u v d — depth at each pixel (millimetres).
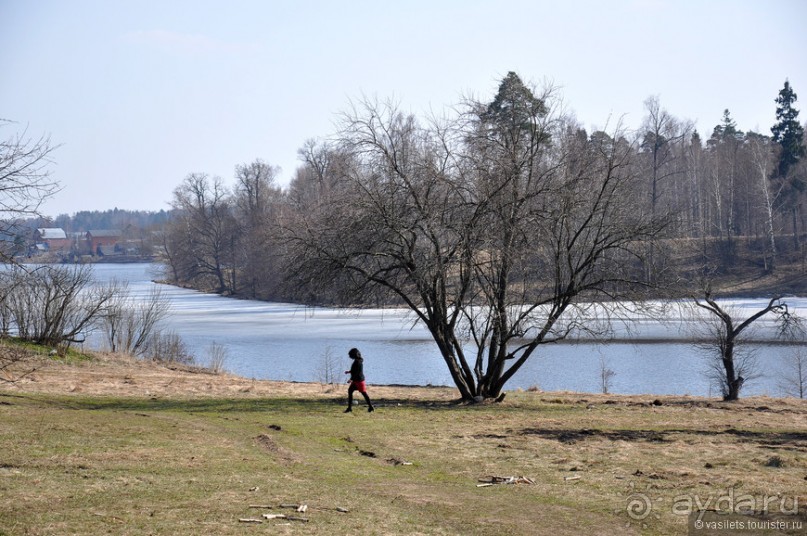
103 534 9758
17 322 40625
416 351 53875
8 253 21344
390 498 12750
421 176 27688
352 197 27625
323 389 34406
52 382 31281
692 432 21141
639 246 28797
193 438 18203
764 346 51438
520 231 27516
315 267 28141
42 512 10648
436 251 27609
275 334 65438
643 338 56062
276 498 12266
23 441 16172
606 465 15703
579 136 29828
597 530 10789
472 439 19469
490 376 29594
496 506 12250
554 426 22344
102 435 17656
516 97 28578
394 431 20859
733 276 84625
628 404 29281
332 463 16047
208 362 50031
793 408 28844
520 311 29531
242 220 128875
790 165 99750
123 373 37938
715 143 123812
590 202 28734
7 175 19906
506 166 27547
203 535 9938
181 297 113500
